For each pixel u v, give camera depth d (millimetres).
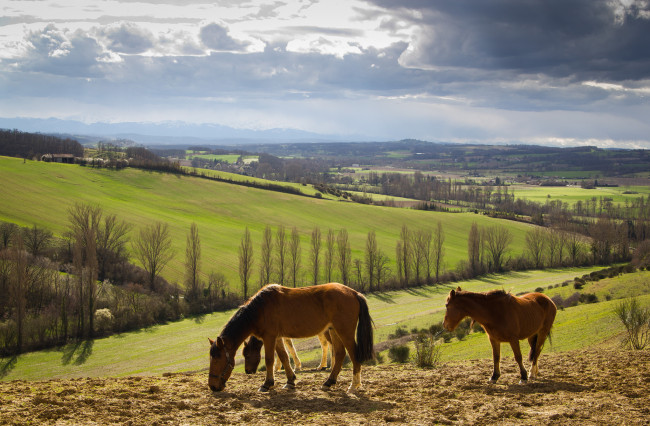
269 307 10820
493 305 11281
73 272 66000
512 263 106375
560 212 154500
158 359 51656
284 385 11516
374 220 138125
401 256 94875
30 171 135875
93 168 156000
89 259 59250
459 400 9930
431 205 167625
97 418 8438
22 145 187875
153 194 141250
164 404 9430
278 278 84250
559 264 108812
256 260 91125
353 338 11008
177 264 84562
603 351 15984
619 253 111875
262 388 10859
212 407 9359
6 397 9609
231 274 83250
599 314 34312
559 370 12734
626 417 8398
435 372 13188
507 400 9734
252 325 10812
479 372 12984
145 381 11828
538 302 11953
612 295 53719
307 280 86125
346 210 146500
